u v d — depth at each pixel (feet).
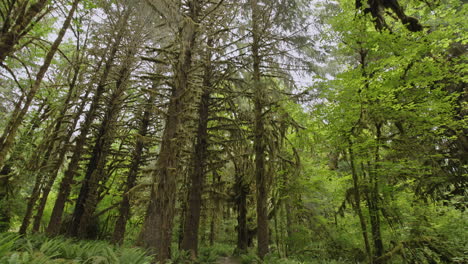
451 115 25.84
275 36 38.01
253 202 50.26
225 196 42.55
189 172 39.96
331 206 44.06
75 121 35.42
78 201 36.11
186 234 35.76
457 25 26.40
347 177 30.17
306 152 43.27
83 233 38.06
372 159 28.14
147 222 25.46
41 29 30.45
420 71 25.17
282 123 39.22
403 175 27.14
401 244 26.30
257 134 37.50
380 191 26.81
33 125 32.53
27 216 30.42
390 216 26.63
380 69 26.30
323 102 30.66
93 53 37.37
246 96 37.17
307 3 38.29
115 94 39.19
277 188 41.01
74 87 34.42
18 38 18.20
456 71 27.84
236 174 46.11
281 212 41.83
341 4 32.89
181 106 26.89
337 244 37.14
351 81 24.47
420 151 25.81
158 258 21.97
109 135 38.29
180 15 25.13
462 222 26.13
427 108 25.05
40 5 18.92
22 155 28.50
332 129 27.12
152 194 23.76
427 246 25.80
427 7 30.48
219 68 39.75
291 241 40.09
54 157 33.73
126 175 49.75
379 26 27.66
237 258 43.70
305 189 39.65
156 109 26.66
